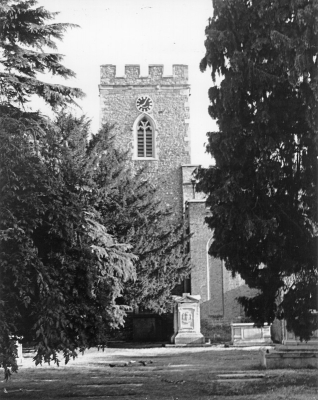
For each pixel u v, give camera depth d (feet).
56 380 64.54
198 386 57.72
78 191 60.29
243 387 55.88
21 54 63.57
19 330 52.54
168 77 179.01
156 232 129.90
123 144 176.35
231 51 58.90
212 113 60.70
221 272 146.20
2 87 63.10
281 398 48.55
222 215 57.16
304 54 54.49
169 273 128.06
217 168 60.18
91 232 66.33
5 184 50.42
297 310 57.11
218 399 49.24
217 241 59.26
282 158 59.26
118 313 80.89
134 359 91.30
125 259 71.56
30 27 64.49
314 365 69.92
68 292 54.13
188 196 171.42
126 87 178.60
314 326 57.31
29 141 57.16
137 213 123.24
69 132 119.24
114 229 118.32
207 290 145.28
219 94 59.57
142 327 146.51
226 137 58.03
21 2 64.39
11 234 49.14
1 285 48.96
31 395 53.78
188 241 148.15
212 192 60.08
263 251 58.18
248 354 94.43
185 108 178.70
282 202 59.16
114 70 179.01
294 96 58.13
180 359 89.81
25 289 49.03
